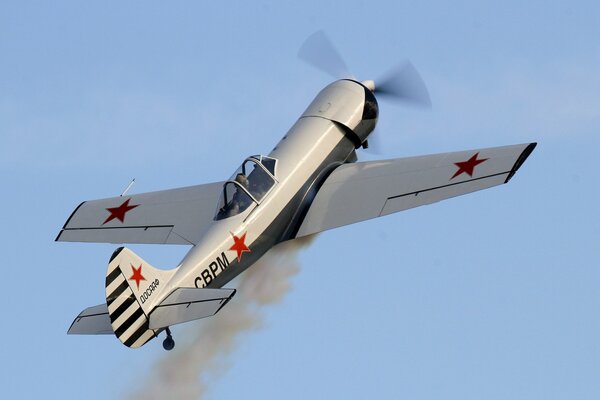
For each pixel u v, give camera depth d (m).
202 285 73.94
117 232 80.69
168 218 81.00
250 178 78.25
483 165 77.88
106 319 69.81
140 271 69.94
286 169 81.25
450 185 77.69
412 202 77.88
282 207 79.31
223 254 75.25
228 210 76.62
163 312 70.12
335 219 79.12
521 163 77.12
